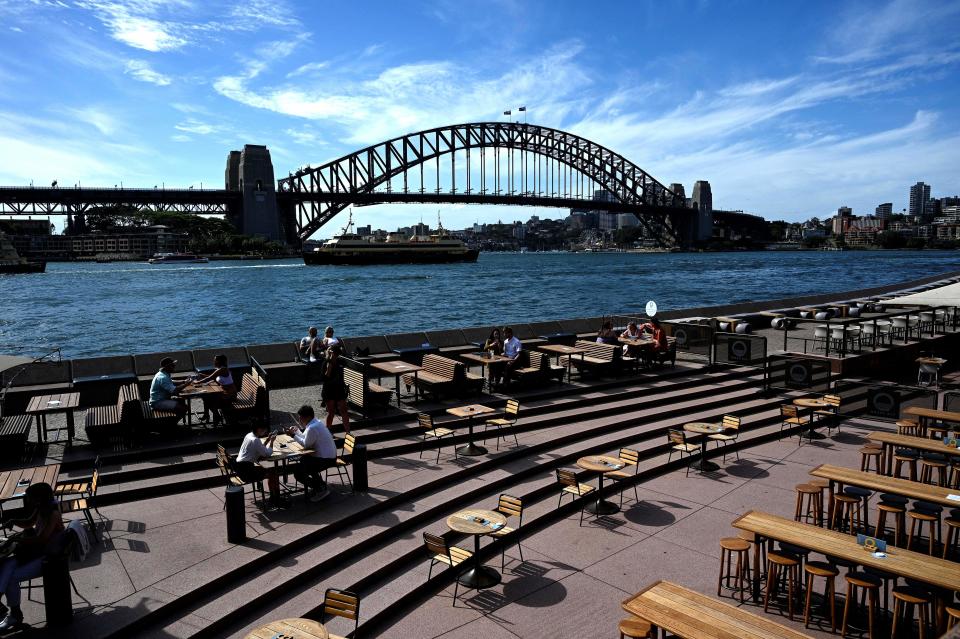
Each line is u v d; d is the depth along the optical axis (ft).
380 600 30.22
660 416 58.13
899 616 27.09
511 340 63.10
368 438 48.49
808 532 29.48
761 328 105.91
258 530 34.42
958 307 101.14
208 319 225.56
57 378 58.03
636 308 251.39
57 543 27.45
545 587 32.14
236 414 48.42
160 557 31.37
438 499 39.83
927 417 50.67
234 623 27.76
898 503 34.81
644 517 40.22
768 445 54.60
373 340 75.36
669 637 26.50
